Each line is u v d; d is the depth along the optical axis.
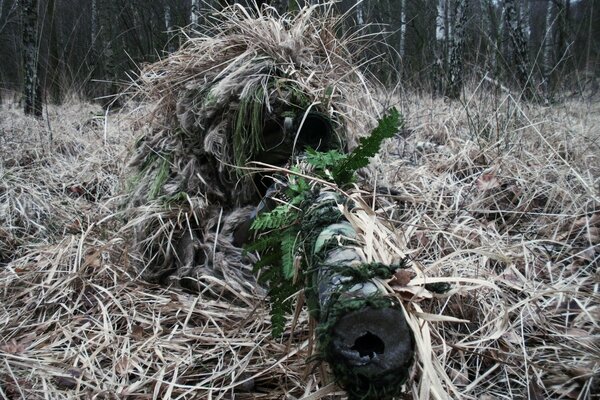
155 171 2.86
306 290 1.59
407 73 6.37
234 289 2.52
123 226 2.90
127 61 11.02
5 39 9.77
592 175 3.38
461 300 2.31
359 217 1.70
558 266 2.75
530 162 3.64
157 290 2.69
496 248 2.66
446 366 2.02
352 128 2.87
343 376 1.31
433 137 4.59
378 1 11.05
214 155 2.71
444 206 3.13
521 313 2.19
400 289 1.38
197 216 2.69
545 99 4.91
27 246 3.35
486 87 4.94
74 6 12.28
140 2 12.28
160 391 2.00
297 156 2.50
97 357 2.22
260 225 1.86
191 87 2.80
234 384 1.97
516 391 1.98
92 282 2.73
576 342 2.15
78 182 4.36
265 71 2.74
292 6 3.62
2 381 2.06
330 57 3.00
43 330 2.44
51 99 8.16
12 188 3.84
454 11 9.68
